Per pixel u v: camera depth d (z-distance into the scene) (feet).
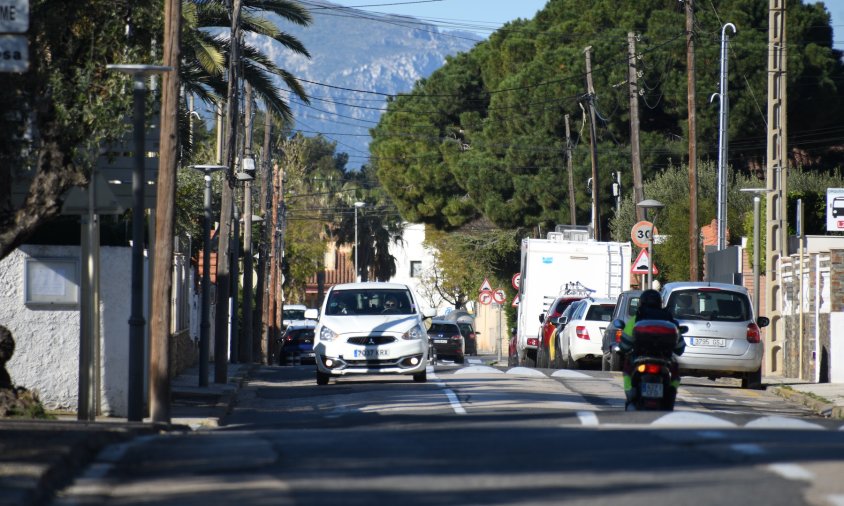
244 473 73.36
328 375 202.59
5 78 123.85
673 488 63.77
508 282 547.90
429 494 63.62
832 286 213.87
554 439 87.97
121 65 121.80
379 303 207.21
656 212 385.29
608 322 234.99
